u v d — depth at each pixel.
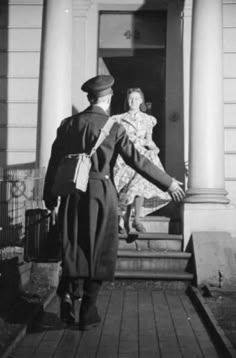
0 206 8.62
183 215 8.47
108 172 5.01
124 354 4.82
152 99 10.55
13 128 10.26
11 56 10.27
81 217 4.91
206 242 8.06
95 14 10.41
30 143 10.25
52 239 5.26
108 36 10.64
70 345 5.06
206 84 8.62
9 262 6.69
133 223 8.18
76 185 4.74
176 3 10.29
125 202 7.96
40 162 8.78
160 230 8.98
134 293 7.38
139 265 7.98
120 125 5.06
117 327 5.68
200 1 8.73
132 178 8.07
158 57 10.58
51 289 7.16
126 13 10.62
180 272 7.86
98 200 4.89
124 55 10.62
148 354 4.83
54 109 8.77
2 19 10.28
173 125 10.16
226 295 6.78
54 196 5.07
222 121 8.68
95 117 5.06
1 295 6.42
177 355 4.80
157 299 7.04
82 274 4.82
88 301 5.07
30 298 6.59
